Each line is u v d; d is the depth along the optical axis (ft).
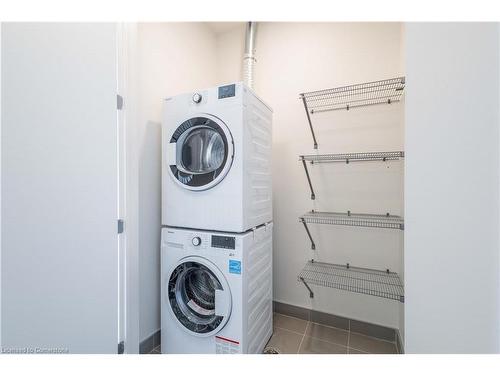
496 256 2.45
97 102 3.90
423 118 2.67
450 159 2.58
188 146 5.14
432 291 2.68
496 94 2.41
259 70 7.29
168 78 5.96
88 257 3.81
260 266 5.25
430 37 2.63
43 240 3.27
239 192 4.41
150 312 5.42
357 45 6.08
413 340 2.76
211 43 7.70
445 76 2.58
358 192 6.14
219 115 4.55
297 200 6.85
